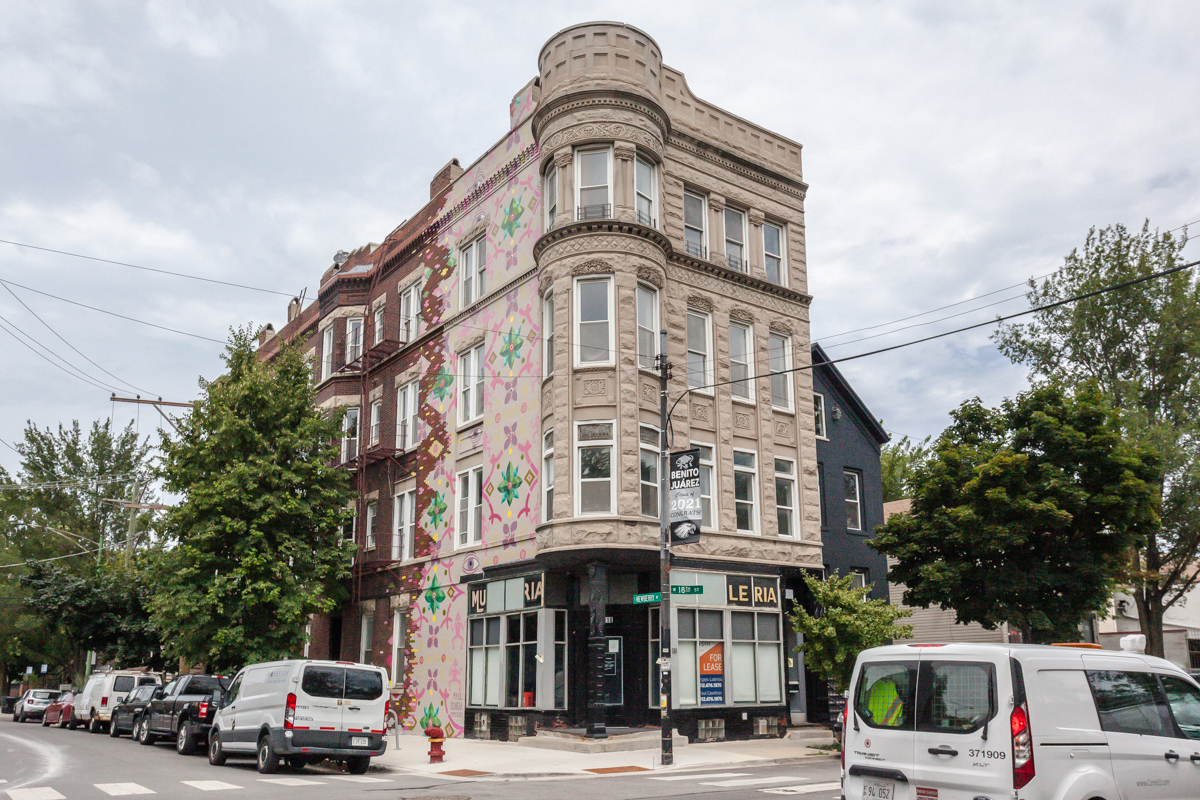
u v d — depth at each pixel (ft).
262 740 56.08
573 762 61.72
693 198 90.07
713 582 80.79
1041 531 70.95
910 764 26.89
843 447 104.12
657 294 80.69
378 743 56.90
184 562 85.51
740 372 90.27
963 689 26.35
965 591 73.05
